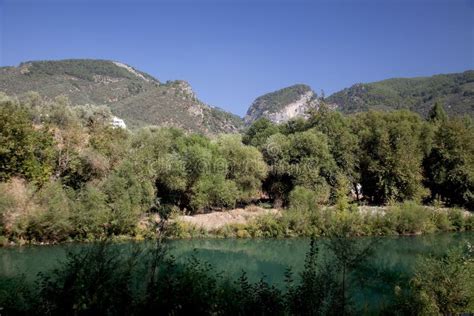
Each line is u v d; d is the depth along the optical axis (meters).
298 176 50.88
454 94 175.38
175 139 51.75
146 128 54.00
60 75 193.62
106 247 12.66
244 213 47.41
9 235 31.91
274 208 51.62
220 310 11.95
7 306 12.55
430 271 15.62
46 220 32.53
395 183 55.78
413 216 44.75
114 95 197.75
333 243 13.59
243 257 32.44
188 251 33.16
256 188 51.66
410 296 15.53
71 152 39.72
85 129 49.47
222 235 41.28
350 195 58.34
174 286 11.85
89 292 10.78
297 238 41.88
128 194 36.78
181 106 191.50
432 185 60.75
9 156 34.22
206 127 186.12
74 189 38.97
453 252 16.23
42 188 34.59
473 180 54.94
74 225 34.22
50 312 10.87
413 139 58.00
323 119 66.88
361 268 14.06
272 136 57.78
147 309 11.32
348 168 56.28
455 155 57.28
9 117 35.25
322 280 12.75
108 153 43.00
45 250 30.56
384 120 62.12
